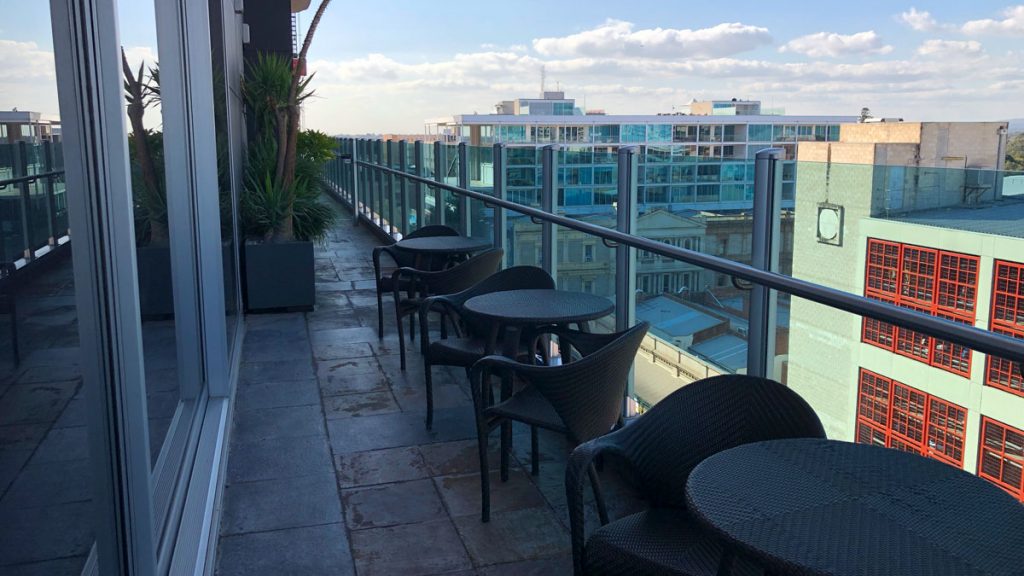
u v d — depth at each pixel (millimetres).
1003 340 1479
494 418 2977
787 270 2725
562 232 4273
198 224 3703
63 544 1368
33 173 1241
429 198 7969
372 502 3109
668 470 2080
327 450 3611
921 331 1635
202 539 2467
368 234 11531
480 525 2928
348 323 6066
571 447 3641
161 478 2523
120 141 1627
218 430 3408
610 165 3662
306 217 6828
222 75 5066
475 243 5277
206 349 3812
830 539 1314
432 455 3549
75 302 1433
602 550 1893
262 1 9539
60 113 1365
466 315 3322
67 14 1416
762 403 2006
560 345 3396
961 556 1268
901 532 1338
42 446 1283
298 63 9773
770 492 1480
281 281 6395
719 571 1473
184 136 3393
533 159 4578
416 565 2664
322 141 9422
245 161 7551
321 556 2721
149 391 2330
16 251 1174
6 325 1136
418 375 4723
